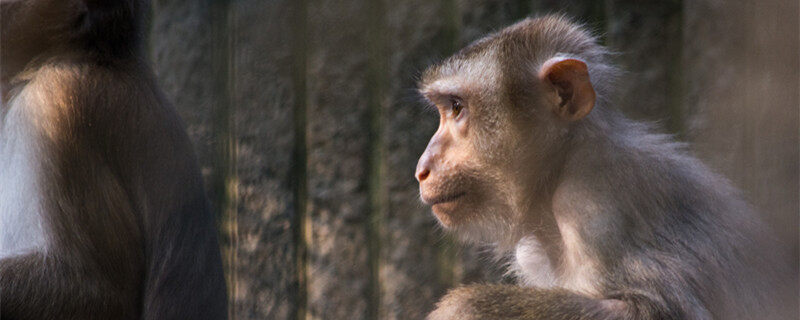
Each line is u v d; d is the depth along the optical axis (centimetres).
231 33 1290
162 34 1337
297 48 1256
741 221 857
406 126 1224
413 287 1240
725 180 915
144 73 945
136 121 909
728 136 943
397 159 1232
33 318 844
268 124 1272
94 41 903
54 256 855
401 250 1241
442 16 1207
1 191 902
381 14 1223
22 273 842
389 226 1244
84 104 877
